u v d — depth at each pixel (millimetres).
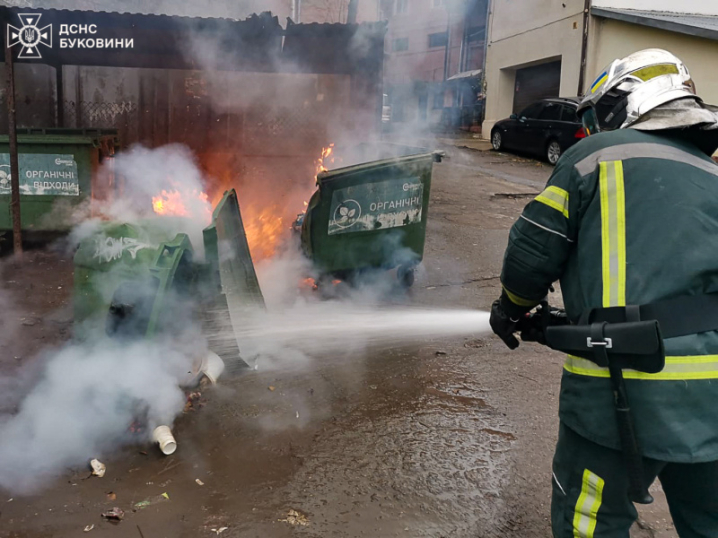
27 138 6176
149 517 2504
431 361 4141
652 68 1871
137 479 2754
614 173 1719
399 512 2604
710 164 1778
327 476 2824
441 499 2697
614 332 1652
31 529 2408
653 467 1716
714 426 1625
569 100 13109
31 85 9070
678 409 1617
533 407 3537
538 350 4398
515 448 3111
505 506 2672
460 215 8641
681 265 1644
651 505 2744
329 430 3219
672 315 1633
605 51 14219
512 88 18438
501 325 2062
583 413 1736
